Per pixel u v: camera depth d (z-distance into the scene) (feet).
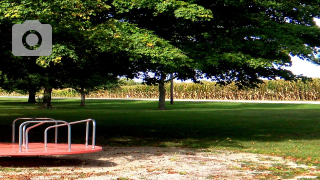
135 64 45.06
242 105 144.56
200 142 46.68
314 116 88.63
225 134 54.85
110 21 42.19
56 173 26.37
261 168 29.19
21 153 27.07
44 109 120.06
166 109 119.75
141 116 88.69
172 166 29.76
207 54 43.73
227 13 48.60
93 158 33.78
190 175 26.14
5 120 77.97
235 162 32.24
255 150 40.24
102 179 24.47
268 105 143.23
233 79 53.78
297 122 73.46
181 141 47.52
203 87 214.90
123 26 41.14
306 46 45.88
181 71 44.93
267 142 46.75
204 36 47.55
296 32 47.78
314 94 187.21
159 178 25.03
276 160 33.73
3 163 30.63
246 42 45.75
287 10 50.47
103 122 73.00
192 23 45.75
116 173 26.66
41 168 28.37
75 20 38.09
